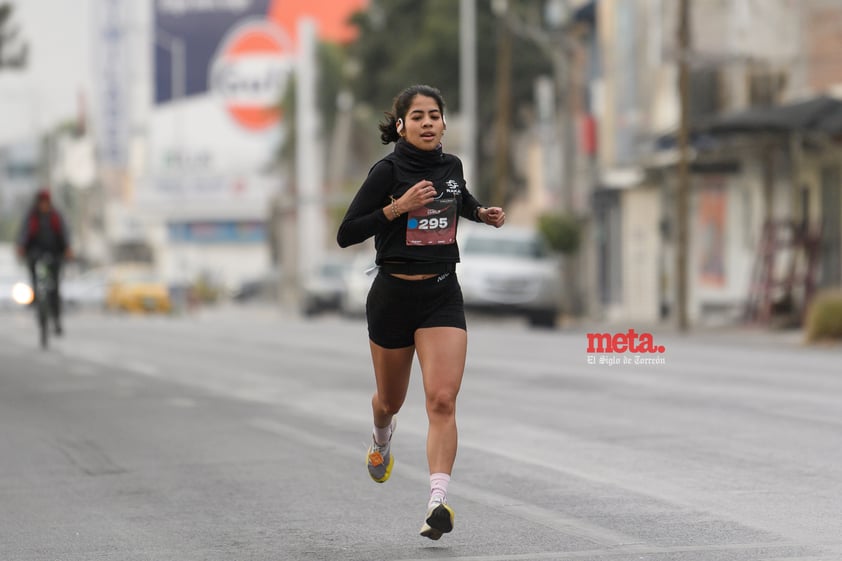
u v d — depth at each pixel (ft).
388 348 67.67
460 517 73.51
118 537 70.59
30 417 120.16
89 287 530.27
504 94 423.23
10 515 77.05
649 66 361.10
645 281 376.07
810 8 284.61
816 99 250.37
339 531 70.95
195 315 501.56
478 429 106.32
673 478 83.92
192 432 109.19
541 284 300.40
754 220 303.68
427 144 66.49
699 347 207.31
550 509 75.20
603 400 125.08
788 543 65.87
